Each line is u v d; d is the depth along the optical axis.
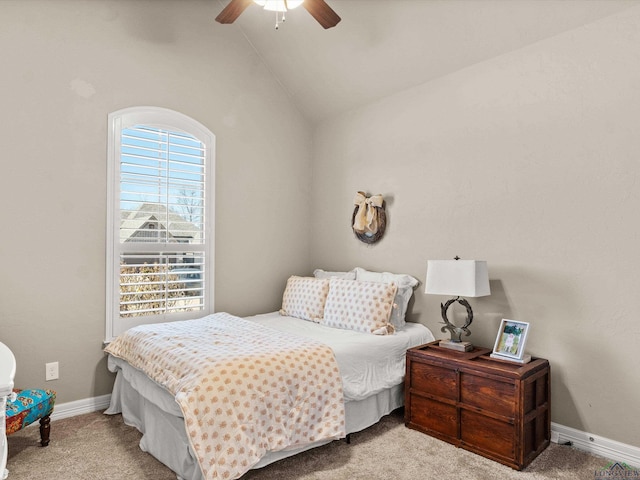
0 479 1.43
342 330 3.25
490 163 3.03
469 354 2.75
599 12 2.49
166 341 2.60
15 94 2.80
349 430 2.65
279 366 2.28
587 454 2.50
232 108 3.88
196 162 3.65
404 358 3.07
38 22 2.89
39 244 2.88
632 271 2.39
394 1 3.02
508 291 2.92
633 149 2.39
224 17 2.65
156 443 2.38
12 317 2.79
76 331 3.03
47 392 2.51
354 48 3.50
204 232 3.65
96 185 3.11
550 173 2.72
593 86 2.54
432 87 3.40
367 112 3.93
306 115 4.44
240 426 2.02
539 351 2.75
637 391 2.37
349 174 4.10
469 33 2.96
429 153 3.42
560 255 2.67
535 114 2.79
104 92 3.16
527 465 2.37
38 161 2.88
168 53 3.49
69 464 2.33
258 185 4.05
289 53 3.88
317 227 4.43
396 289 3.24
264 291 4.10
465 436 2.57
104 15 3.17
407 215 3.58
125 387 2.91
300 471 2.28
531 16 2.68
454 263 2.77
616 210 2.45
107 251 3.15
